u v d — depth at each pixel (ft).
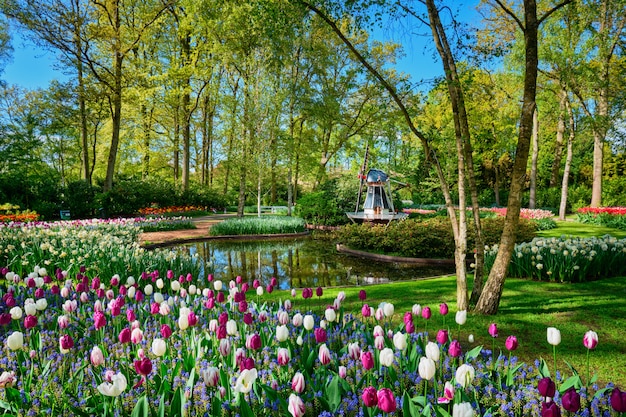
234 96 72.95
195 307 15.07
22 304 16.22
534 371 11.46
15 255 25.88
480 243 19.81
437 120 75.72
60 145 119.75
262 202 145.48
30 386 9.21
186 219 72.49
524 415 8.18
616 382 12.03
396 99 20.17
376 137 87.71
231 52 73.20
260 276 33.81
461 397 8.13
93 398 8.74
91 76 78.89
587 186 119.03
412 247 41.29
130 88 81.56
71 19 67.67
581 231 53.83
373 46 89.76
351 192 86.12
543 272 26.27
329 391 8.34
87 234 28.73
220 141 86.53
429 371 7.55
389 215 65.31
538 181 125.80
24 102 117.70
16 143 91.97
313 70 91.76
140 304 15.70
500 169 128.26
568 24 56.39
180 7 96.94
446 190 19.76
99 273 22.95
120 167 126.21
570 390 6.40
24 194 71.26
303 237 60.54
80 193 75.20
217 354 10.79
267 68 67.41
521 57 60.70
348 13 19.89
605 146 110.01
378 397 6.30
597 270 25.84
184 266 25.86
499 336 15.88
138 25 84.99
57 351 11.95
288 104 79.05
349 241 47.50
